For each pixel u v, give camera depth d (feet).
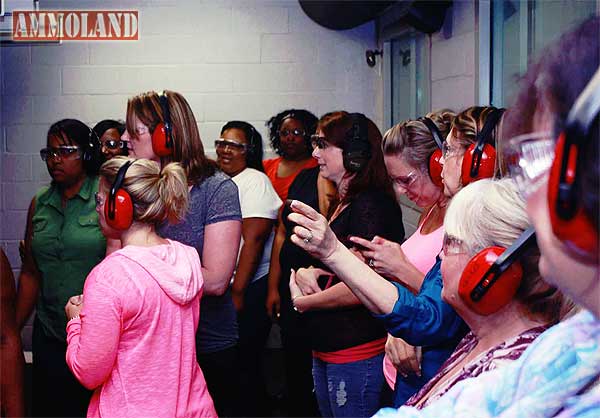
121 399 5.20
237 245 6.85
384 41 14.15
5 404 6.56
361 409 6.55
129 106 6.81
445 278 2.92
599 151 1.19
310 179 9.23
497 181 2.89
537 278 2.62
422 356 4.60
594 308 1.37
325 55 14.80
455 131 4.73
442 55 10.64
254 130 11.32
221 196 6.79
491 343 2.76
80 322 5.43
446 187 4.81
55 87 14.55
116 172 5.52
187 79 14.75
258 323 10.59
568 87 1.35
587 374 1.77
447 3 10.23
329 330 6.51
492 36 8.83
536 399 1.81
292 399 9.94
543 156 1.41
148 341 5.24
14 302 6.68
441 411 2.22
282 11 14.69
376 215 6.34
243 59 14.76
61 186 8.07
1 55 14.35
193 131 6.82
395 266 4.99
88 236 7.80
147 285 5.25
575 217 1.22
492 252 2.66
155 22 14.64
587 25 1.38
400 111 13.62
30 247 8.20
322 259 4.30
